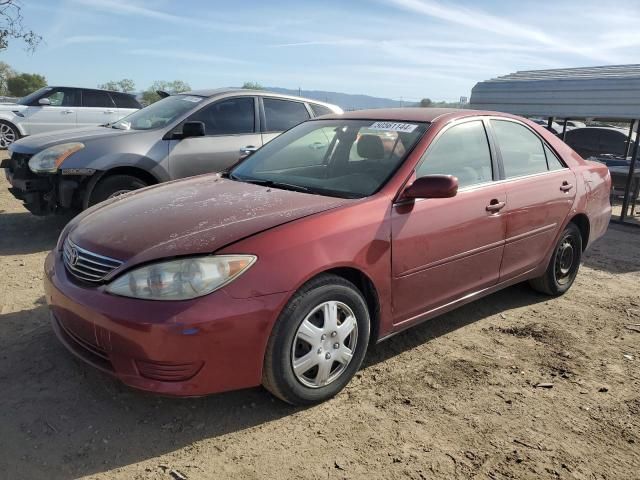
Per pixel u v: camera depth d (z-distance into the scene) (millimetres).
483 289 4062
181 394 2635
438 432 2906
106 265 2820
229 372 2701
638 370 3717
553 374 3600
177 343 2561
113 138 6074
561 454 2783
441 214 3537
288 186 3688
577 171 4887
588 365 3754
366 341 3234
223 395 3156
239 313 2646
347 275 3195
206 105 6672
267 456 2658
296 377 2910
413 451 2742
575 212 4801
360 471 2582
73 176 5797
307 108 7574
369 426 2926
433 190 3232
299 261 2820
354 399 3176
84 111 13414
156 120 6652
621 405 3268
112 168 5965
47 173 5750
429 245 3475
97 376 3270
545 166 4633
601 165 5344
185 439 2764
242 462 2611
